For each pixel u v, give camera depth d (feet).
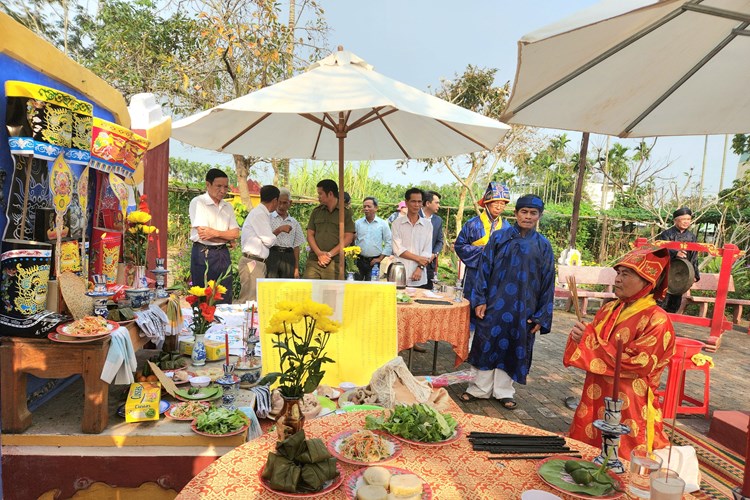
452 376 17.13
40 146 7.67
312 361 5.52
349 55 12.25
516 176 96.84
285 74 30.19
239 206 33.45
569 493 4.96
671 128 6.44
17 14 36.17
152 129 17.35
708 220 44.34
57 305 8.14
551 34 4.58
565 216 51.44
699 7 4.42
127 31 32.68
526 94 5.70
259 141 16.94
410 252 20.16
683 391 15.11
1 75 7.64
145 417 8.34
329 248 20.13
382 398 9.46
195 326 11.05
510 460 5.74
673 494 4.20
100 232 10.52
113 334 8.04
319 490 4.97
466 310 15.62
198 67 30.48
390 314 11.41
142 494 8.00
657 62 5.32
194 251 17.57
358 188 47.19
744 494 4.42
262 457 5.65
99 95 11.20
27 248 7.63
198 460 8.00
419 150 17.04
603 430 5.44
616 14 4.19
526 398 15.57
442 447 6.03
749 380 18.99
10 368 7.66
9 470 7.68
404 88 11.54
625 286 7.84
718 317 22.88
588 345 8.02
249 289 19.39
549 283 14.11
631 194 61.00
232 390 9.74
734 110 6.03
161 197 19.69
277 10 28.73
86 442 7.80
